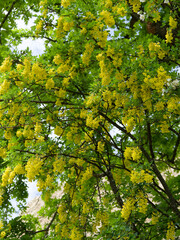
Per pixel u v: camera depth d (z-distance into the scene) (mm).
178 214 4816
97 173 6227
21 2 5133
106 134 5402
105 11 3922
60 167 4477
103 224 4840
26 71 4223
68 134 5137
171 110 4109
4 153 4766
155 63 4105
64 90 4801
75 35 4160
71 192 5609
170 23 3986
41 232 6285
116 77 4098
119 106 4375
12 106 4383
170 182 6727
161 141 6426
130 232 3990
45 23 4980
